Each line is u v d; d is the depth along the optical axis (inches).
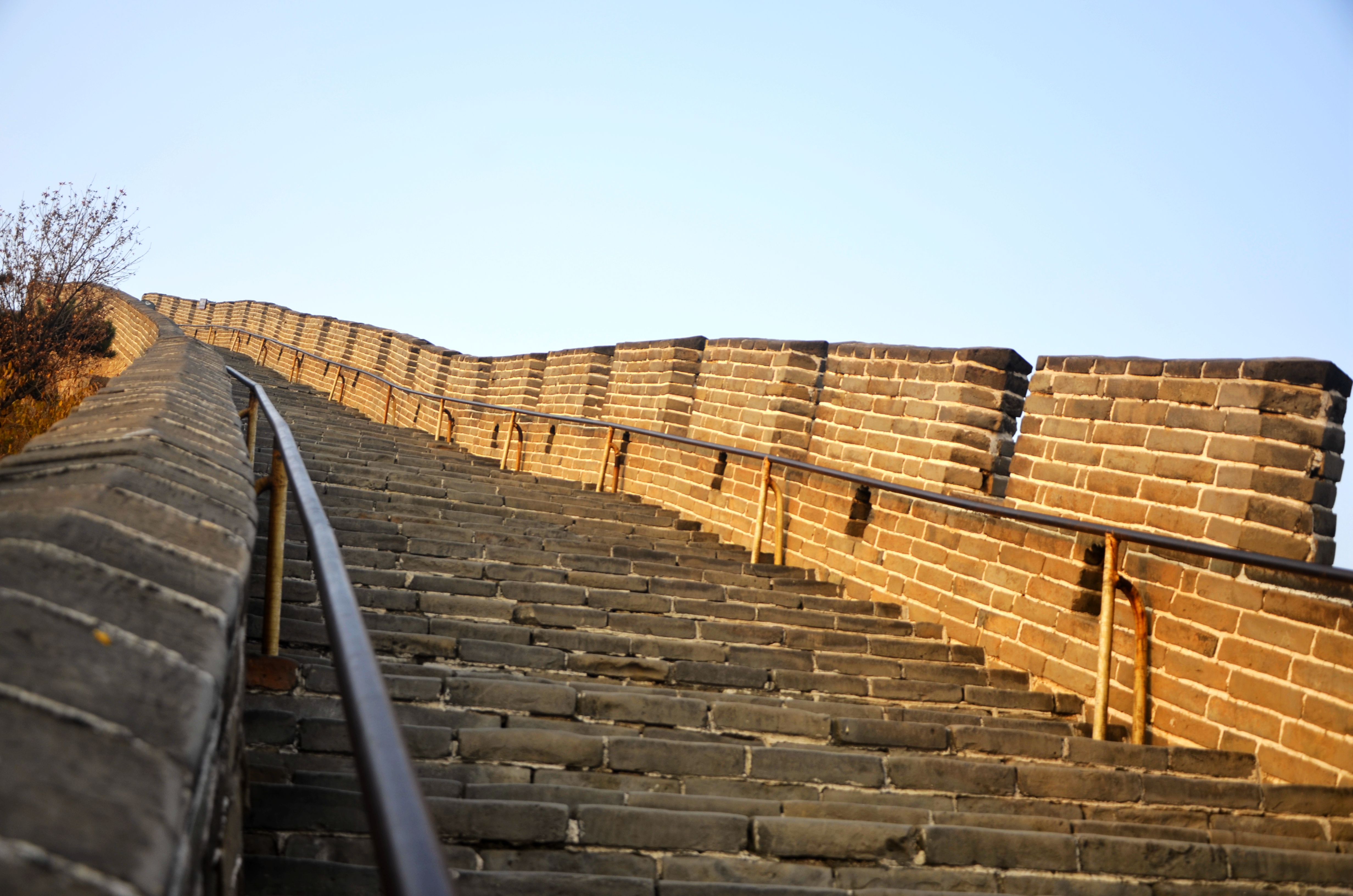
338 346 977.5
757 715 166.2
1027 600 238.7
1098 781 160.6
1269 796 164.7
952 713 192.9
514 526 312.3
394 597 198.7
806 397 358.0
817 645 227.9
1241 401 200.1
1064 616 228.1
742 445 374.0
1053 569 233.3
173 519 66.0
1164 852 137.1
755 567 307.6
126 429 97.8
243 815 110.0
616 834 125.6
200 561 59.1
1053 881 132.2
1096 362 233.5
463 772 137.9
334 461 396.8
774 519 348.2
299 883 108.6
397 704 152.1
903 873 129.2
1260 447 195.0
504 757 141.7
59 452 81.2
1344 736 169.9
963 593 257.9
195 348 316.5
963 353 281.1
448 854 119.3
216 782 60.9
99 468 73.4
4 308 526.6
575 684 168.4
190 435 106.0
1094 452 229.9
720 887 117.5
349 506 301.3
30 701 36.7
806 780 150.4
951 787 155.0
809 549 327.3
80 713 37.7
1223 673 193.2
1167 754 181.2
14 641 39.9
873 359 315.9
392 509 305.3
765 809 138.8
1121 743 180.4
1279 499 190.4
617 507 395.2
